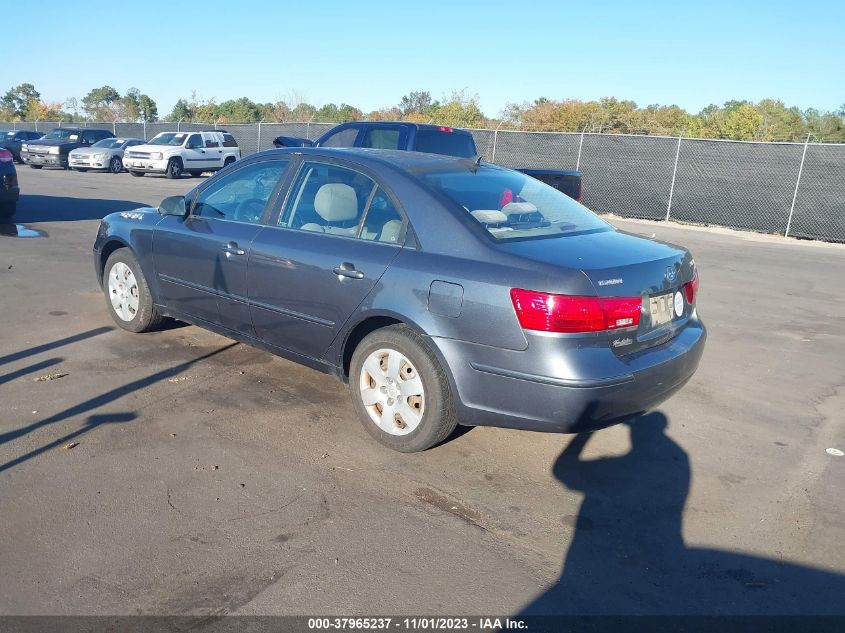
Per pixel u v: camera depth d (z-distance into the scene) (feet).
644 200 60.44
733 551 10.98
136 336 19.86
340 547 10.62
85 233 37.09
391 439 13.62
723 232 54.44
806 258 41.29
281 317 15.34
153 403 15.42
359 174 14.65
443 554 10.57
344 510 11.62
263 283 15.52
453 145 34.47
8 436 13.60
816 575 10.45
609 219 60.44
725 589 10.07
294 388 16.63
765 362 20.38
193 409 15.23
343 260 13.99
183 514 11.28
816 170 51.47
